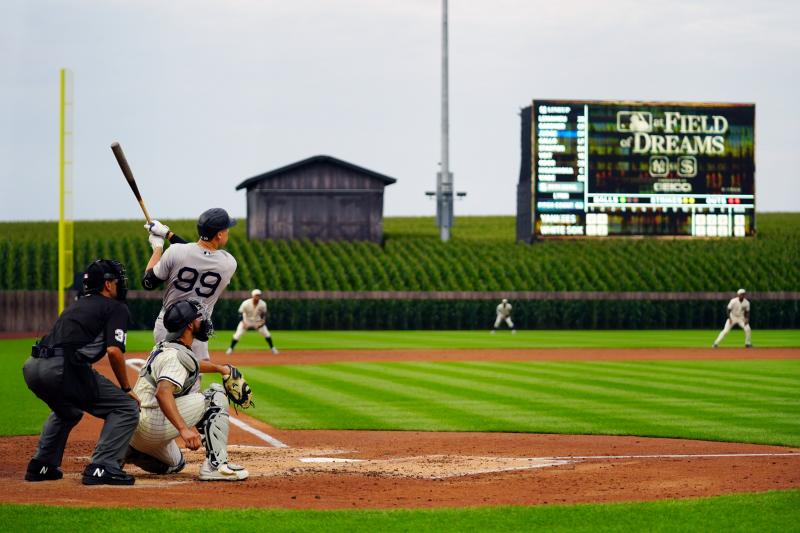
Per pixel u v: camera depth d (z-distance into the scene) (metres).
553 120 61.75
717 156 63.31
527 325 63.34
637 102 62.28
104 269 11.02
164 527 8.52
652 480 11.80
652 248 72.12
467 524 8.80
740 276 67.94
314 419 18.42
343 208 72.44
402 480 11.77
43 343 10.83
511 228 104.25
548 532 8.51
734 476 12.12
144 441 11.50
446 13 66.81
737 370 28.91
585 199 62.09
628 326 63.91
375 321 62.72
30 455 13.98
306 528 8.55
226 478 11.48
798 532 8.53
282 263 66.38
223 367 11.79
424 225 106.69
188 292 11.75
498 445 15.37
